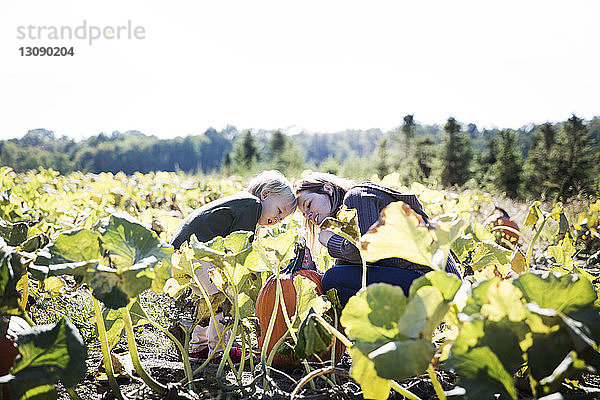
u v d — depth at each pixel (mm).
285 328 2217
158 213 5512
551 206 9203
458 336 1196
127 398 1729
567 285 1291
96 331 2277
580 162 31688
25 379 1314
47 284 1846
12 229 2137
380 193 2621
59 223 4266
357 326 1256
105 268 1431
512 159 35219
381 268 2518
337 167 51000
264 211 2971
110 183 8250
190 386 1860
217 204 2699
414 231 1336
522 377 1701
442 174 42125
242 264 1846
